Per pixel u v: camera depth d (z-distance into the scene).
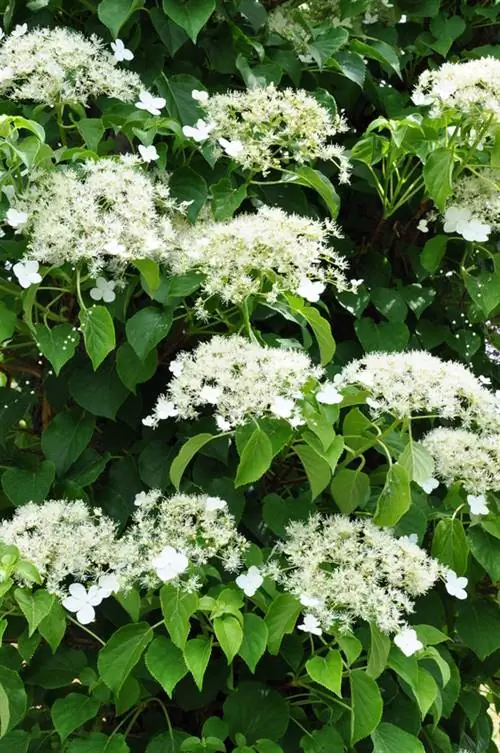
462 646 1.54
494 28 1.74
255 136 1.43
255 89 1.44
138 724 1.46
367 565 1.31
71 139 1.51
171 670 1.27
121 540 1.33
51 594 1.28
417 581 1.32
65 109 1.50
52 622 1.29
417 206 1.57
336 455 1.29
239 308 1.39
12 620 1.37
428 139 1.47
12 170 1.35
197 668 1.25
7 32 1.52
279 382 1.27
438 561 1.40
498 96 1.41
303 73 1.58
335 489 1.39
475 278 1.53
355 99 1.60
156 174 1.45
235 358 1.29
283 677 1.42
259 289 1.35
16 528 1.31
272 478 1.47
